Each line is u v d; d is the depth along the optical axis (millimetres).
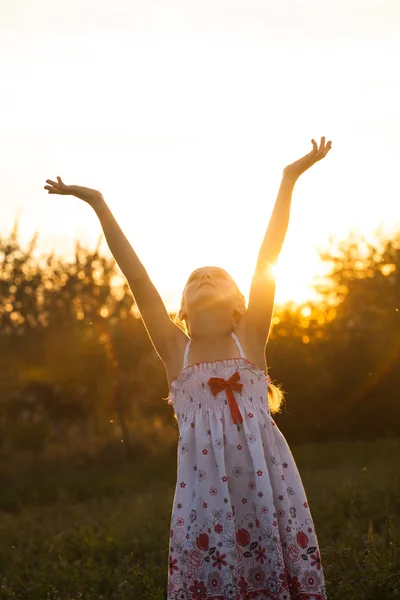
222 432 4902
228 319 5270
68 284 38062
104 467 30469
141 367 36719
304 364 31750
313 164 5477
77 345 36812
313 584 4742
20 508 19547
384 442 25062
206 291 5238
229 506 4730
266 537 4691
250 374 5102
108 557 9672
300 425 31609
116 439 36469
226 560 4641
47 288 38562
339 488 12055
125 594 7609
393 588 6449
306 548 4812
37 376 36969
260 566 4727
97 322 37938
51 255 39125
